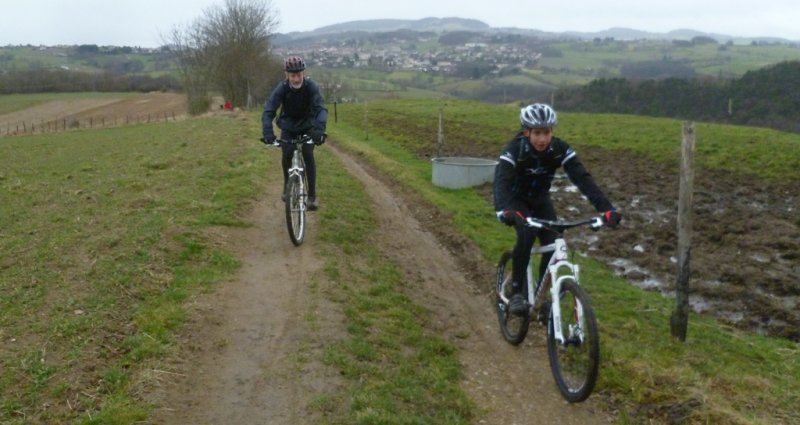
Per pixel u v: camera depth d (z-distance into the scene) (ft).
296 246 26.78
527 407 16.34
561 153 17.10
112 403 13.96
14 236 27.86
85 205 33.53
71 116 162.71
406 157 65.57
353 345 17.92
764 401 16.72
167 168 46.14
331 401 14.97
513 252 18.24
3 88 222.69
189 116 137.69
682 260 20.43
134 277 20.98
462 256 29.55
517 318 20.40
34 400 13.84
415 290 24.32
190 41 168.76
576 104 127.75
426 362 17.99
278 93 26.37
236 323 18.95
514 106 128.98
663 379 17.15
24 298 19.33
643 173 54.03
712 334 21.76
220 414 14.38
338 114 119.03
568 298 16.74
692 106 110.93
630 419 15.87
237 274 22.91
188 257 23.88
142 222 27.73
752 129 75.77
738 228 35.81
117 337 16.97
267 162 48.11
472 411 15.76
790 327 23.00
